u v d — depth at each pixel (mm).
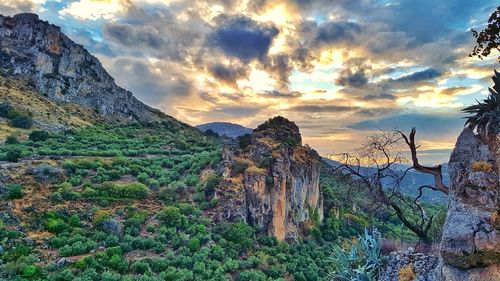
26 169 50344
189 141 111562
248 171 52219
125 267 32656
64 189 45844
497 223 10219
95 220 39969
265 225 50062
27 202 41781
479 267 10086
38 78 119188
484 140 11766
